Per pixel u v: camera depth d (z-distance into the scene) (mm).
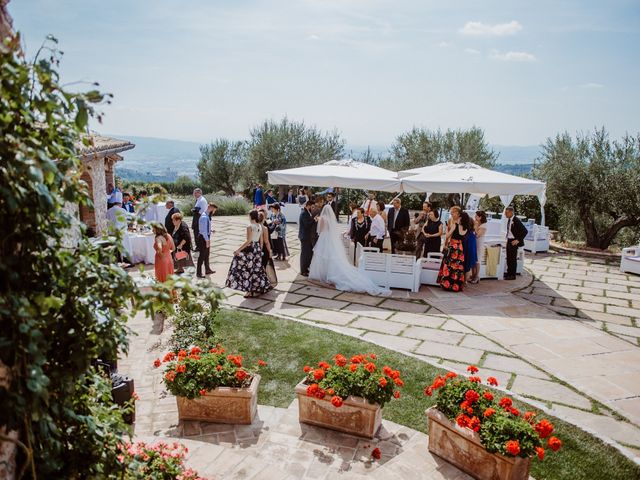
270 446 4613
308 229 11305
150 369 6184
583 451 4703
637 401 5879
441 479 4176
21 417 1813
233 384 4969
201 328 6812
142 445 3467
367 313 8789
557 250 16406
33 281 1979
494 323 8492
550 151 17688
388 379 4820
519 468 3963
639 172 15703
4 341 1668
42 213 1917
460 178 10898
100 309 2186
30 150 1716
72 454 2273
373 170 12164
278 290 10125
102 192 13695
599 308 9711
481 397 4430
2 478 1913
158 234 8375
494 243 12594
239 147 32625
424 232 11273
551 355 7188
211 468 4055
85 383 2520
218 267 12078
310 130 28141
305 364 6469
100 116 1899
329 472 4230
